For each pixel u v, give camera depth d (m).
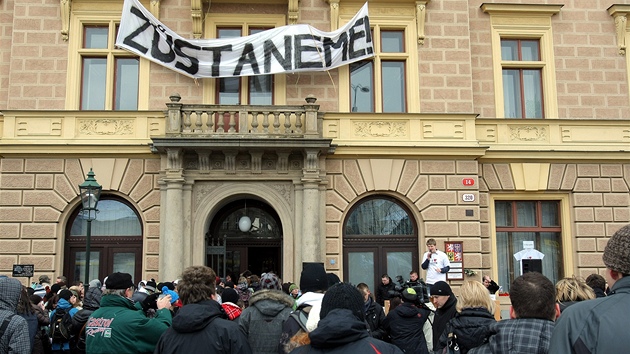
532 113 17.94
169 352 4.57
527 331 3.96
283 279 15.75
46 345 8.15
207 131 15.70
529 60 18.03
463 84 17.06
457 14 17.34
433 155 16.45
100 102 16.64
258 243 17.19
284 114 16.03
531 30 18.00
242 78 16.94
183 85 16.66
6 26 17.02
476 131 17.16
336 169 16.38
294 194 16.05
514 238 17.38
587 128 17.47
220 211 17.22
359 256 16.53
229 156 15.82
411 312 7.84
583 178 17.33
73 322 6.87
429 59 17.11
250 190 16.02
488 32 17.88
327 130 16.44
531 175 17.17
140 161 16.06
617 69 18.05
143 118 16.17
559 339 3.00
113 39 16.75
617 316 2.87
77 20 16.67
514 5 17.80
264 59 16.45
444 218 16.36
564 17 18.14
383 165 16.44
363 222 16.64
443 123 16.70
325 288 5.59
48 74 16.34
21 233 15.57
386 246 16.56
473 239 16.31
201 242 15.71
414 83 16.97
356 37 16.61
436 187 16.47
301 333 3.76
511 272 17.23
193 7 16.58
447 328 5.68
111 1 16.73
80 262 16.06
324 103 16.81
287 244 15.88
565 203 17.36
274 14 17.28
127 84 16.78
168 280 15.17
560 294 5.86
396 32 17.47
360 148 16.23
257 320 5.68
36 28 16.48
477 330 5.10
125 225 16.22
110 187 15.91
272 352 5.59
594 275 7.37
